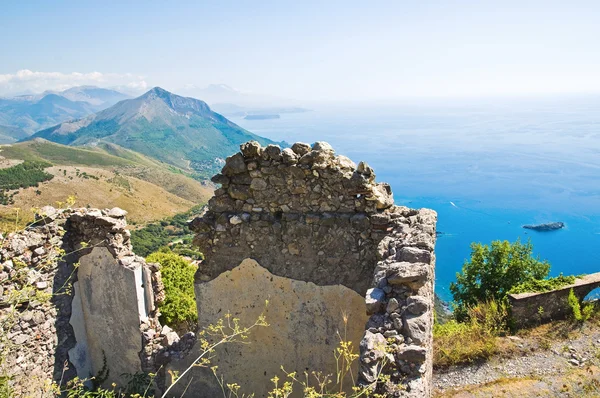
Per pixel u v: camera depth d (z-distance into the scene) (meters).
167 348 7.60
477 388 7.68
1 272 6.79
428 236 5.56
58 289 7.69
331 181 6.12
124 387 8.02
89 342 8.28
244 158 6.41
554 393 7.33
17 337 7.00
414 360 3.97
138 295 7.53
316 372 6.50
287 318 6.54
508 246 14.42
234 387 6.96
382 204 6.04
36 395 7.16
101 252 7.70
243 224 6.55
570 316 9.75
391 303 4.56
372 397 3.70
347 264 6.16
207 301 6.92
